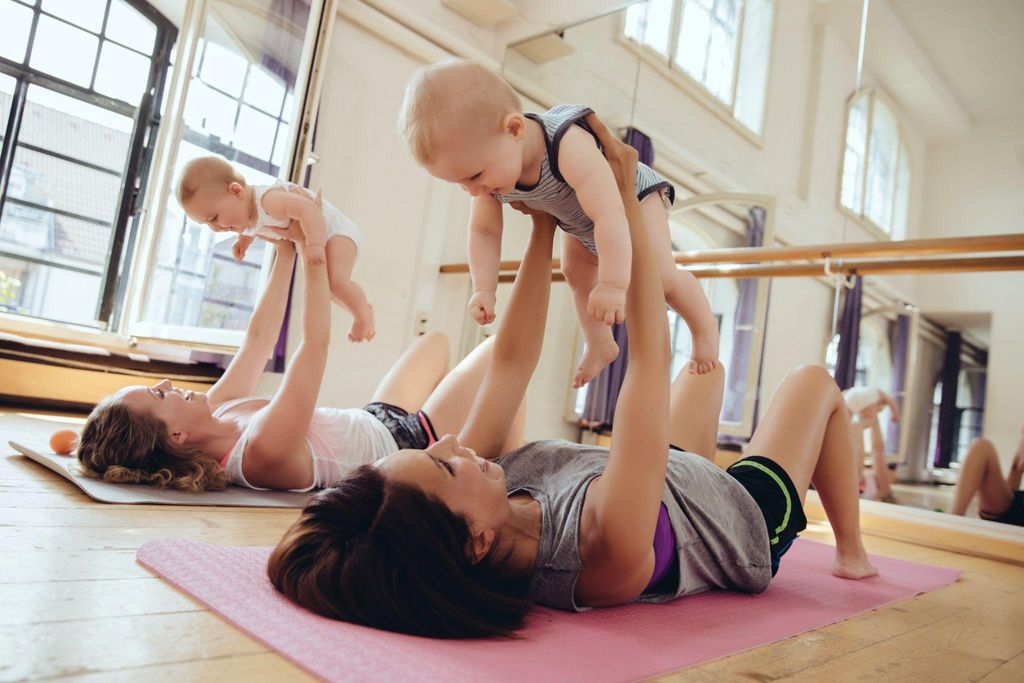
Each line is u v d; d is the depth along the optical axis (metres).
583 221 1.29
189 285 3.21
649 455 0.98
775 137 3.78
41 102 3.67
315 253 1.82
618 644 0.93
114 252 3.68
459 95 1.06
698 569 1.22
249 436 1.72
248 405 1.86
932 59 2.99
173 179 3.13
